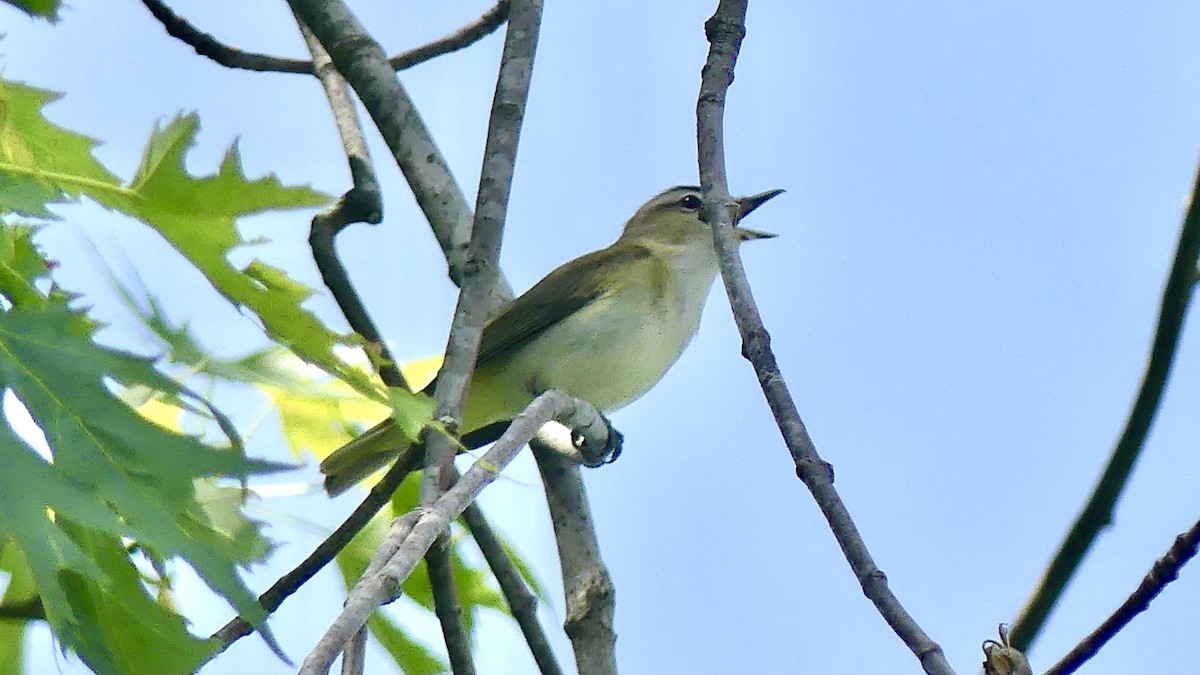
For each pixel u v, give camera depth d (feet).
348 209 28.78
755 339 20.45
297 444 26.21
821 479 18.67
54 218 16.98
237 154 18.30
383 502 22.63
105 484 14.76
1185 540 19.76
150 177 18.25
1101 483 24.08
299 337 17.93
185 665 16.79
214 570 15.05
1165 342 23.82
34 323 15.30
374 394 17.89
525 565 27.96
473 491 17.19
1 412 14.64
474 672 23.18
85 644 16.47
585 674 25.35
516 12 24.25
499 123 22.94
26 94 19.03
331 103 30.99
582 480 27.35
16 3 23.70
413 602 27.20
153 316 16.70
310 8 30.01
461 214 29.09
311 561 22.40
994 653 17.67
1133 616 20.13
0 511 14.17
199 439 15.38
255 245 18.26
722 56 24.11
